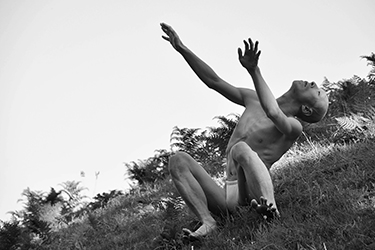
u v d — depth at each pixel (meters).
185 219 7.83
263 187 6.31
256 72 6.52
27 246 9.51
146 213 9.39
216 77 7.39
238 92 7.37
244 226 6.46
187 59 7.37
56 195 12.67
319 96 7.10
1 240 9.52
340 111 10.36
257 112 7.11
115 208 10.72
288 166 8.21
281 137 6.92
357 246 5.37
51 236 10.35
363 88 10.45
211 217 6.80
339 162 7.64
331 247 5.45
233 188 6.86
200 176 6.88
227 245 6.27
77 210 12.38
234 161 6.79
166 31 7.47
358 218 5.80
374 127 8.73
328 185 6.94
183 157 6.92
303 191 7.02
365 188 6.65
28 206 12.42
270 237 5.94
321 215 6.15
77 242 9.26
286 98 7.20
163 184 11.17
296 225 6.03
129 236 8.30
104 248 8.34
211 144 11.82
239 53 6.50
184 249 6.59
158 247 7.01
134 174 12.49
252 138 6.96
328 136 9.45
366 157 7.40
